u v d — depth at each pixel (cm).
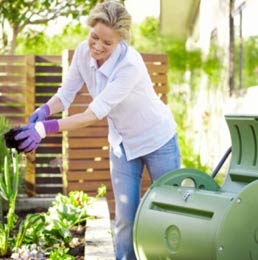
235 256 358
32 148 402
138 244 420
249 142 414
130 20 418
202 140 1234
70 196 639
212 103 1155
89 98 758
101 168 768
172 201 399
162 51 1833
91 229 541
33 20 1096
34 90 784
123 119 452
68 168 764
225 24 1043
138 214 421
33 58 784
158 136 456
